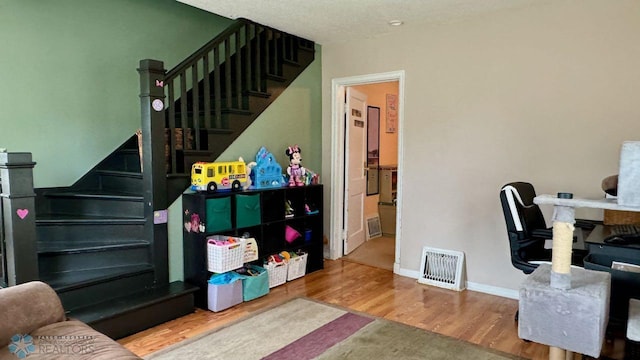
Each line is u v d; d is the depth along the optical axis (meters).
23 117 3.34
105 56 3.82
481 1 3.28
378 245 5.41
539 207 3.36
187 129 3.44
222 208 3.39
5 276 2.52
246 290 3.45
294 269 4.05
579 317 1.80
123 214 3.38
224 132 3.67
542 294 1.89
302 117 4.54
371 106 5.71
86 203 3.47
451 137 3.85
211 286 3.24
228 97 3.73
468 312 3.27
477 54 3.65
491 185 3.66
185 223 3.39
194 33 4.51
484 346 2.69
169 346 2.67
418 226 4.11
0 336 1.73
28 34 3.33
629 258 2.22
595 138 3.17
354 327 2.96
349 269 4.45
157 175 3.18
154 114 3.12
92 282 2.85
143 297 2.99
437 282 3.89
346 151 4.86
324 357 2.53
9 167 2.38
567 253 1.84
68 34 3.56
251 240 3.52
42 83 3.43
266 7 3.42
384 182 5.92
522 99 3.46
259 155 3.90
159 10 4.20
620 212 2.81
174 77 3.26
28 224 2.47
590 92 3.17
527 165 3.47
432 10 3.48
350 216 5.04
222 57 4.64
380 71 4.29
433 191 3.99
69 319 2.07
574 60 3.22
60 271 2.96
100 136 3.83
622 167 1.68
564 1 3.22
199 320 3.09
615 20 3.04
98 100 3.79
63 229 3.20
